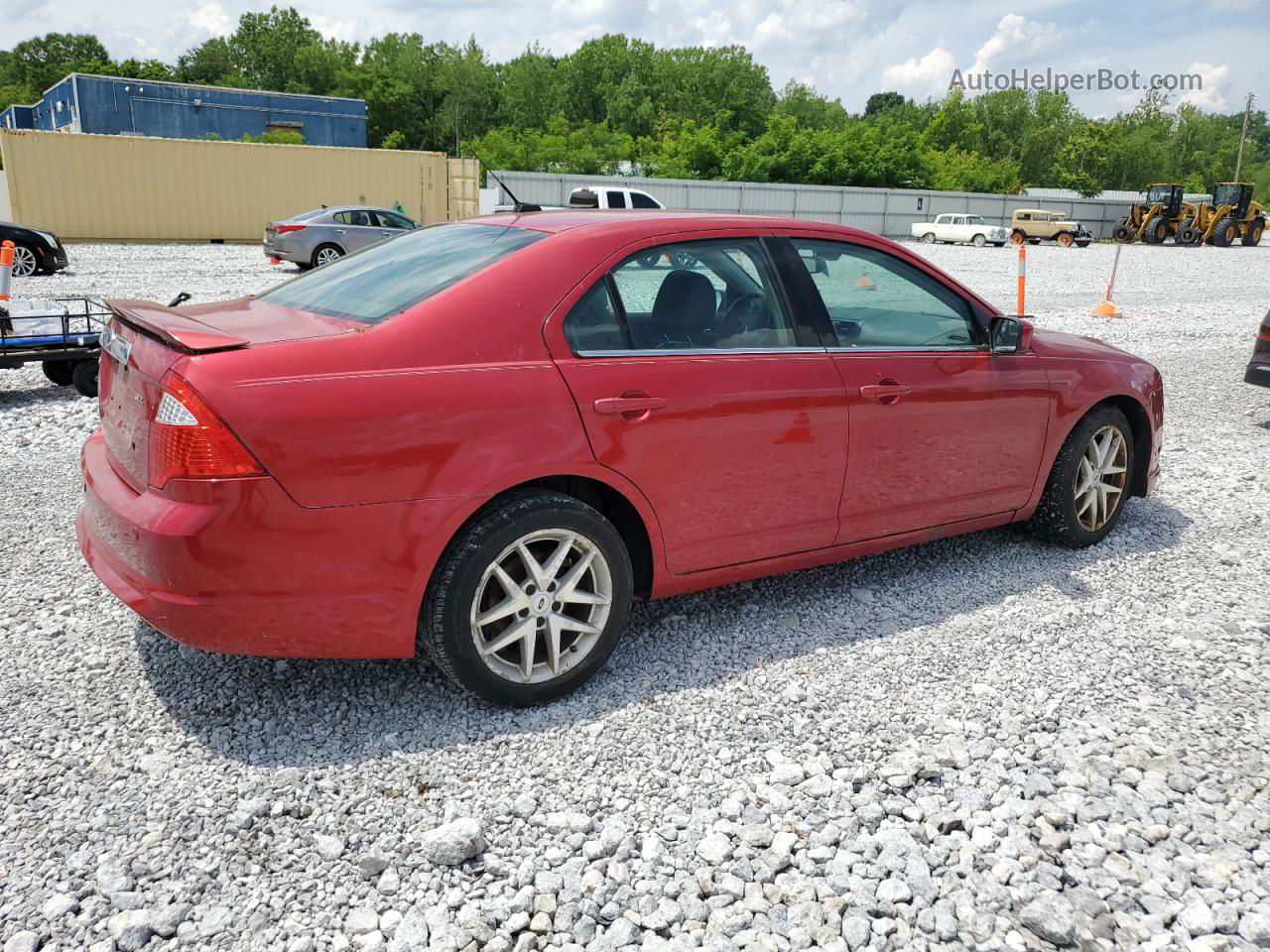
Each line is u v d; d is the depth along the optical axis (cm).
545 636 310
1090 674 347
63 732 290
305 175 2659
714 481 334
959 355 399
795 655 355
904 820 265
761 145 5672
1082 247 4125
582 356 307
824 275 370
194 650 343
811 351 358
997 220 4494
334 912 225
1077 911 231
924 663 352
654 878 239
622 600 321
